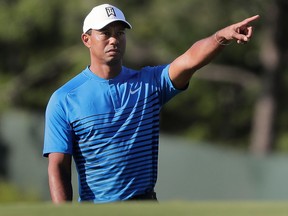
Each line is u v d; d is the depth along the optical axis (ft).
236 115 229.45
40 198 152.76
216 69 211.41
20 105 220.84
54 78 221.46
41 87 222.28
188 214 30.01
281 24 190.60
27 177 156.15
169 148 147.23
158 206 31.68
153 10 179.73
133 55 188.34
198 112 228.22
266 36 193.26
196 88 216.74
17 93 221.05
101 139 52.11
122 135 52.06
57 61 214.90
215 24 176.14
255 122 204.33
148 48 187.83
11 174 157.17
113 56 52.42
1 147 157.89
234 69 212.02
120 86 52.70
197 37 179.73
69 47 211.00
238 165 144.97
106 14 53.21
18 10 204.85
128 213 30.12
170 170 147.33
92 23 53.21
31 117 157.38
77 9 181.16
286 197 142.92
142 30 181.98
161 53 184.96
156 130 53.31
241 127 230.89
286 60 197.36
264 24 190.29
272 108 200.03
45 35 214.90
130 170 52.24
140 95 52.80
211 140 229.86
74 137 52.80
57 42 217.15
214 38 52.60
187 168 146.61
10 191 150.71
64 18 193.98
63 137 52.49
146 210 30.73
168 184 147.02
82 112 52.16
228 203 32.78
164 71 53.83
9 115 158.81
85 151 52.54
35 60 222.28
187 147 146.51
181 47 183.01
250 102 226.79
